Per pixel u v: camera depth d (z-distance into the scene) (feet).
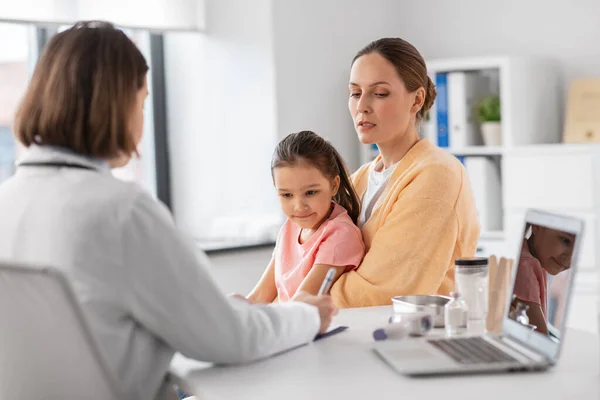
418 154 7.30
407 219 6.95
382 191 7.43
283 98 13.51
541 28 14.26
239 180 13.78
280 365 5.11
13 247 4.81
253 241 13.48
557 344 4.72
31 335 4.61
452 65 13.84
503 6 14.65
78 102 4.89
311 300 5.86
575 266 4.65
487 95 14.44
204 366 5.19
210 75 13.94
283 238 7.69
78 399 4.71
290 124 13.65
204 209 14.17
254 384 4.71
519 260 5.46
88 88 4.91
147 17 13.21
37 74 5.00
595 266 12.41
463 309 5.81
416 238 6.91
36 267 4.23
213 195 14.07
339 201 7.60
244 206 13.76
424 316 5.77
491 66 13.42
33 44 13.00
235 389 4.63
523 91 13.43
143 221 4.69
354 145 14.89
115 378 4.55
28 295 4.42
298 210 7.22
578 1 13.87
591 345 5.35
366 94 7.23
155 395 5.00
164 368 4.99
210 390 4.64
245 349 5.01
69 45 4.96
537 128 13.70
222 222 13.93
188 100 14.20
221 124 13.91
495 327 5.75
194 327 4.79
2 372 4.87
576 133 13.24
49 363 4.67
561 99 14.11
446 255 7.00
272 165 7.36
